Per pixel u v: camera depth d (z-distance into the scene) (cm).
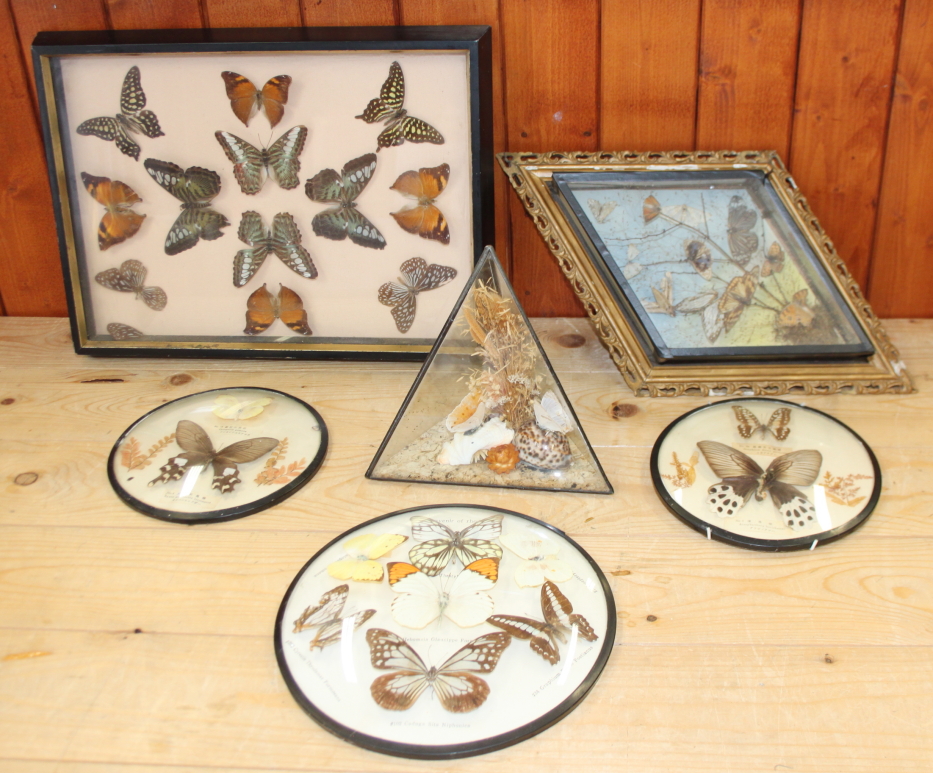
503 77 99
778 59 96
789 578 73
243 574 75
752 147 102
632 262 98
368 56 92
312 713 62
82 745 61
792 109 99
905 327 110
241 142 97
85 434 94
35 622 71
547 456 84
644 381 97
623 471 86
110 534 80
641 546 77
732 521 78
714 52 96
